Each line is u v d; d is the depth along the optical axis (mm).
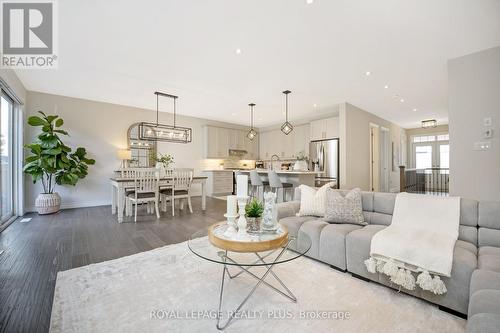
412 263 1689
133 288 1865
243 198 1896
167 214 4559
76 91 4770
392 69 3662
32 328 1421
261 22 2441
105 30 2592
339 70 3693
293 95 5031
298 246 1857
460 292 1524
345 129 5582
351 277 2078
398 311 1597
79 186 5238
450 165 3283
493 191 2953
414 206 2293
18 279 2004
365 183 6348
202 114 6980
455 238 1930
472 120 3109
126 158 5504
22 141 4340
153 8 2223
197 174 7398
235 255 2229
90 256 2500
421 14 2312
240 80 4125
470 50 3051
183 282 1965
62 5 2180
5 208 3883
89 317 1512
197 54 3148
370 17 2359
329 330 1416
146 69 3652
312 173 4961
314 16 2340
